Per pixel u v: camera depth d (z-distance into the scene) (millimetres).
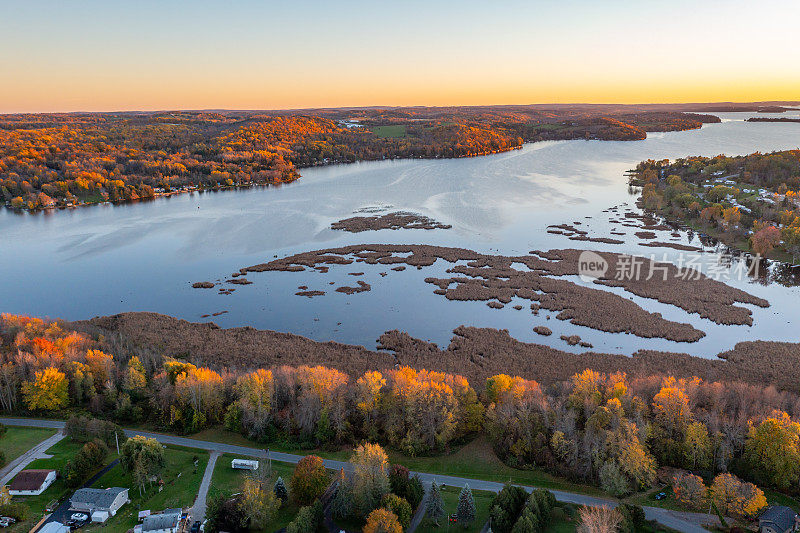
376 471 65062
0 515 60781
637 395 83125
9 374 90062
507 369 109625
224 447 80312
